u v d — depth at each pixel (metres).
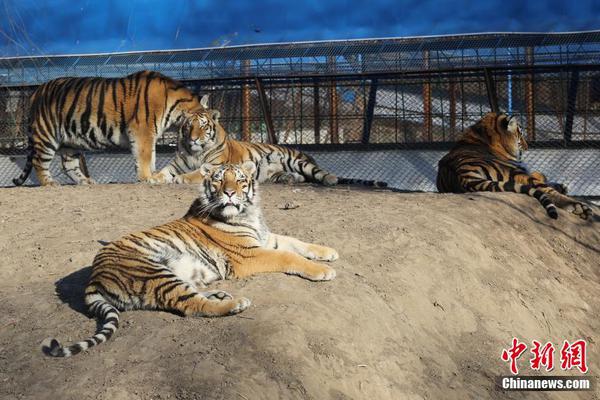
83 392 4.59
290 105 12.98
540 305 7.51
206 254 6.12
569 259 8.67
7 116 13.46
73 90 11.60
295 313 5.46
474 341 6.60
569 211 9.56
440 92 12.59
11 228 8.26
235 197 6.15
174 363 4.82
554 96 12.26
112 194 9.81
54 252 7.37
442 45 12.94
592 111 12.13
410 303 6.44
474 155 10.61
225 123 13.16
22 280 6.88
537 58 12.76
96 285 5.77
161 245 5.95
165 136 13.27
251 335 5.10
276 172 12.02
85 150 12.30
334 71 13.20
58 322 5.67
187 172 11.45
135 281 5.66
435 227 7.82
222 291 5.69
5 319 5.82
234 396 4.53
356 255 6.92
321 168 12.51
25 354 5.17
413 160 12.63
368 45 13.11
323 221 7.86
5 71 13.33
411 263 6.97
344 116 12.84
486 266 7.64
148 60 13.73
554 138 12.30
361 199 9.16
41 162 11.82
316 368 5.02
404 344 5.88
